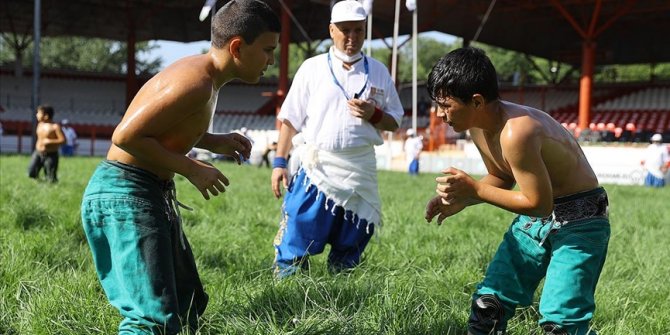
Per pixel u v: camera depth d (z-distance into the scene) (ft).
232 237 21.29
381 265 17.01
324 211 16.70
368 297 13.42
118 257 10.32
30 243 17.29
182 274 11.76
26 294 13.51
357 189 16.80
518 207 10.19
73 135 119.85
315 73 17.12
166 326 10.15
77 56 272.92
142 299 10.18
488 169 11.59
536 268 11.16
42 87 161.68
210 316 12.49
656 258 20.12
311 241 16.71
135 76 161.68
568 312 10.25
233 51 10.46
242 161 12.41
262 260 17.67
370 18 75.41
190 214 26.43
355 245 17.07
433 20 123.65
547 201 10.11
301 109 17.35
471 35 138.92
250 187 42.52
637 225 29.22
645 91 144.56
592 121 134.72
